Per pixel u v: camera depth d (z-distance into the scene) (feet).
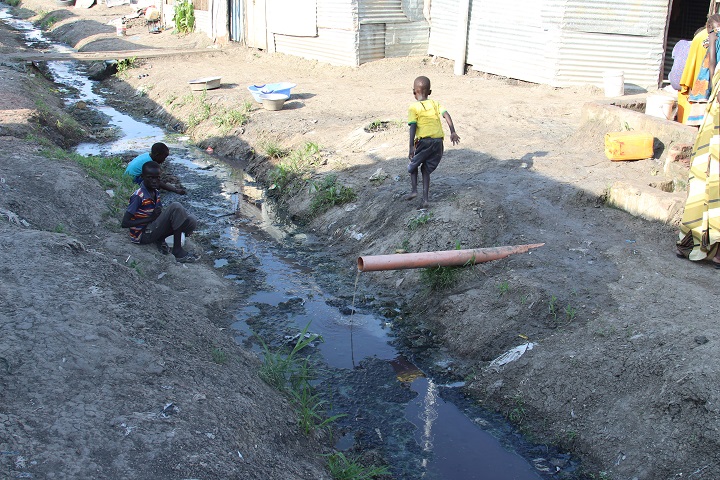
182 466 12.78
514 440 17.74
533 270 22.90
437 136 27.22
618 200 26.66
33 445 12.54
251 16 70.49
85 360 15.20
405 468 16.80
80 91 63.21
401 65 59.67
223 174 40.55
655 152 29.86
